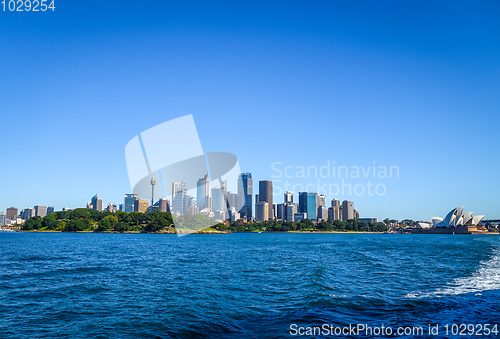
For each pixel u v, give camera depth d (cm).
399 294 1830
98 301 1703
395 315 1407
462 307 1540
